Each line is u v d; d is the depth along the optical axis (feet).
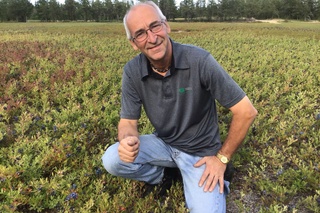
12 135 14.83
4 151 13.04
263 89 23.36
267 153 13.25
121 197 10.27
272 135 15.40
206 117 9.79
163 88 9.18
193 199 9.22
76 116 17.51
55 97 20.88
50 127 15.99
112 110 18.54
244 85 24.99
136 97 10.05
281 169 11.68
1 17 336.08
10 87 21.76
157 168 10.78
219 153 9.57
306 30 102.42
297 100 20.34
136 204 10.18
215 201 9.04
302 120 16.39
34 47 44.16
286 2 340.39
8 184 10.63
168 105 9.36
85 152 12.94
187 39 61.77
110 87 23.90
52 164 12.22
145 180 10.74
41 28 119.03
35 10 355.36
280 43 53.31
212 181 9.29
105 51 42.32
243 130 9.18
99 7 343.67
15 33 82.69
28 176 11.41
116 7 346.74
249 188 11.60
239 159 12.95
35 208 10.16
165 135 10.14
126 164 9.81
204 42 56.39
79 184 11.03
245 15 340.80
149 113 9.91
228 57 38.24
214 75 8.80
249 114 9.04
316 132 15.58
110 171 10.20
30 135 15.30
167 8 334.24
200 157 9.98
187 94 9.11
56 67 29.71
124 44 51.72
